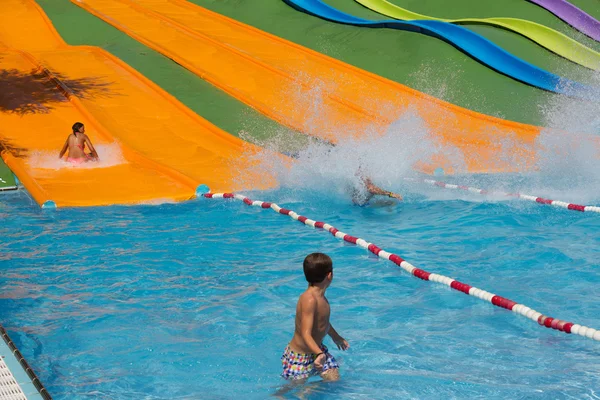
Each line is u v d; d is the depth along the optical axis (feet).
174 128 52.21
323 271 17.04
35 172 43.55
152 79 60.59
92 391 17.51
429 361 19.07
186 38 70.95
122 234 33.19
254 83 60.90
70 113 53.42
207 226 34.65
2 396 15.90
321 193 40.88
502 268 27.20
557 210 35.76
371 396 16.83
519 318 22.25
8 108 53.47
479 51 64.64
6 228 34.32
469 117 55.42
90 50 67.51
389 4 78.74
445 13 76.38
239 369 18.79
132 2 82.94
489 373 18.15
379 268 27.86
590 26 71.72
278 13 78.43
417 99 58.39
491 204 37.52
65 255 29.86
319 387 17.35
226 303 24.02
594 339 20.13
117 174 43.75
